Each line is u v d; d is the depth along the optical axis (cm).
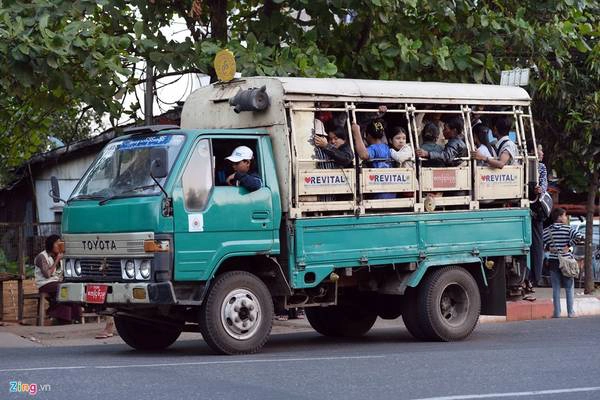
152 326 1452
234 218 1327
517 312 1994
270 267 1380
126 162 1366
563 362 1162
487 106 1598
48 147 2948
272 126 1387
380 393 938
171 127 1369
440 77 1934
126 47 1652
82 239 1368
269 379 1035
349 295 1605
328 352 1368
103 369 1122
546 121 2389
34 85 1619
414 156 1490
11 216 3114
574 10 1995
